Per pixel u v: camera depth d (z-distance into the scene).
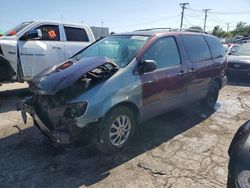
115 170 3.51
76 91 3.54
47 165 3.63
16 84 9.09
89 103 3.45
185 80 4.91
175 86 4.68
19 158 3.81
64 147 4.09
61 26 7.79
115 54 4.45
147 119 4.37
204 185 3.21
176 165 3.64
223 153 4.00
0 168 3.56
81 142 3.61
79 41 8.16
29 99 4.13
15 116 5.64
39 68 7.23
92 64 3.80
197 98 5.52
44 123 3.76
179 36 5.04
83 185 3.21
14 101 6.93
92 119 3.48
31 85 3.95
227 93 7.93
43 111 3.81
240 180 2.45
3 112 5.94
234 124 5.25
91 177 3.36
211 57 5.84
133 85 3.90
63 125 3.50
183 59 4.93
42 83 3.67
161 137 4.55
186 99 5.11
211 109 6.20
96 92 3.54
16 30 7.23
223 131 4.87
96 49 4.83
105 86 3.63
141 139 4.45
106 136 3.71
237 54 10.78
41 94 3.62
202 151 4.06
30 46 7.01
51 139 3.58
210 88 5.99
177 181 3.28
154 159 3.80
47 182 3.27
